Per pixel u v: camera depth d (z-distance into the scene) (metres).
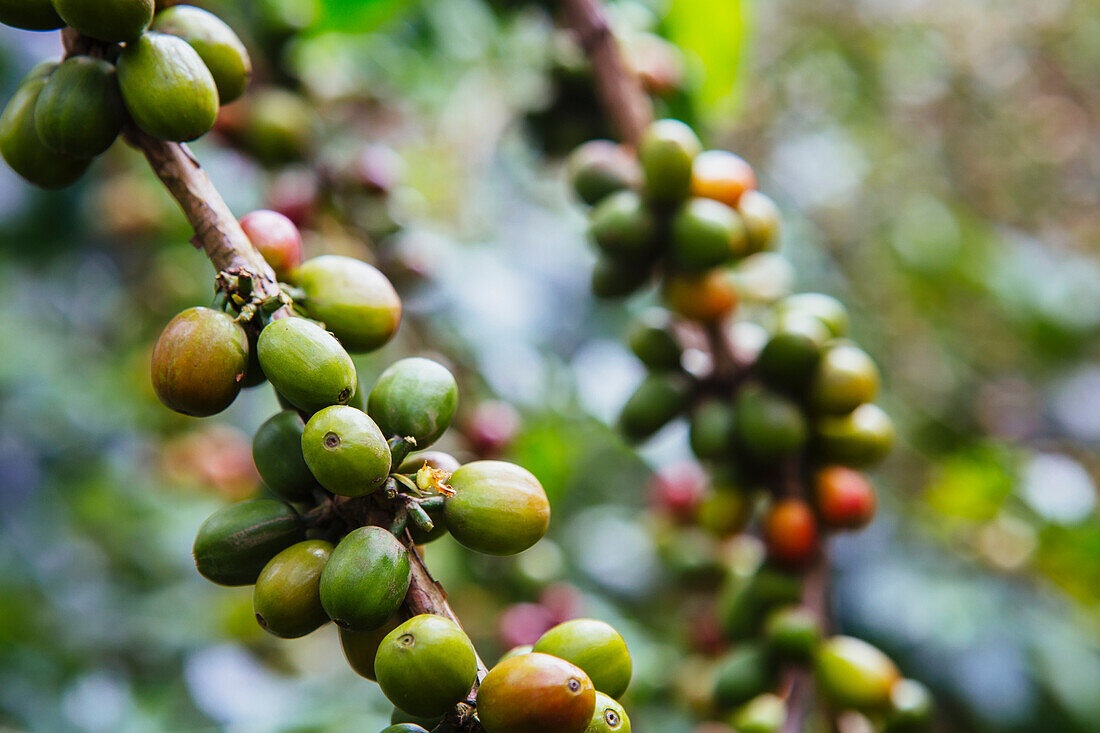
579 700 0.87
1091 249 6.38
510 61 3.06
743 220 1.79
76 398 3.97
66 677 3.26
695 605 2.64
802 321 1.77
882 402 4.21
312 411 0.97
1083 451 4.55
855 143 5.96
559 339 3.09
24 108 1.14
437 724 0.97
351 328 1.11
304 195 2.19
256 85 2.26
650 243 1.76
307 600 0.94
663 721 2.75
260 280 1.01
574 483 3.63
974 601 3.15
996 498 3.21
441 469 1.06
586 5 2.02
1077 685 3.01
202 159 2.96
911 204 5.62
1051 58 6.68
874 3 6.31
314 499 1.06
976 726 3.01
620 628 2.93
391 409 1.03
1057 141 6.68
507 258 3.15
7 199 3.34
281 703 2.84
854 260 5.41
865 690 1.66
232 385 0.97
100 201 3.38
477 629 2.76
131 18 0.98
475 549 1.00
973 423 4.73
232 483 3.29
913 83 6.47
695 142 1.73
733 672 1.77
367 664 1.01
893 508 3.73
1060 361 4.55
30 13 1.03
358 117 3.06
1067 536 3.07
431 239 2.47
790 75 6.00
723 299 1.80
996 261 4.68
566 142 2.32
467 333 2.61
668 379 1.88
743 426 1.76
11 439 3.94
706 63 2.42
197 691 2.90
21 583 3.59
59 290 3.96
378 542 0.92
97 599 3.58
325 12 2.26
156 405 3.42
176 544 3.59
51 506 3.85
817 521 1.84
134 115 1.01
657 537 2.59
